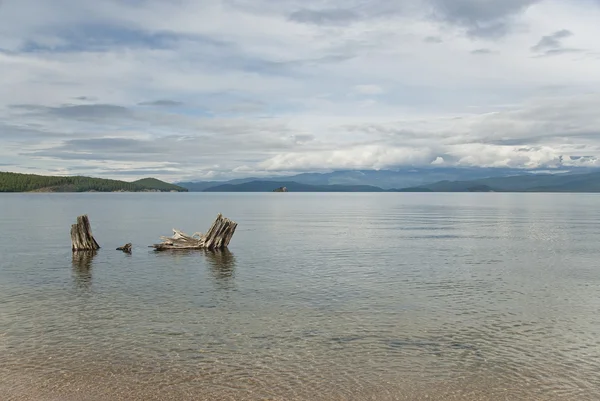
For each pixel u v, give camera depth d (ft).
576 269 131.23
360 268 131.54
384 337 71.61
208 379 56.03
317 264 138.41
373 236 223.51
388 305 90.43
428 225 296.92
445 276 119.96
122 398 51.39
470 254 160.76
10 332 72.69
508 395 52.70
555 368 59.98
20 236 216.13
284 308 87.81
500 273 124.47
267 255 157.58
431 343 69.05
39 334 71.87
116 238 213.87
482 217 389.39
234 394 52.37
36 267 132.67
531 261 145.18
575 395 52.60
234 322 78.64
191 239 172.86
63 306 88.63
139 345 67.26
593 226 285.43
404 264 138.62
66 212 442.09
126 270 128.06
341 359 62.59
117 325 76.59
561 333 73.97
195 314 83.41
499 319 81.46
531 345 68.44
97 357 62.59
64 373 57.52
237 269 129.80
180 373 57.72
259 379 56.18
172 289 103.96
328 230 258.57
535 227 278.67
